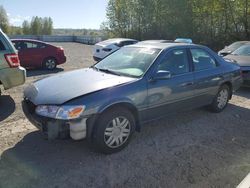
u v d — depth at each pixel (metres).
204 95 5.36
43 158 3.75
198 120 5.43
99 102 3.62
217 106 5.84
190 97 5.00
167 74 4.25
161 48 4.75
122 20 33.22
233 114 5.89
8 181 3.22
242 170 3.61
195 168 3.62
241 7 22.00
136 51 4.92
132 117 4.05
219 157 3.95
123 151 4.02
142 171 3.52
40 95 3.82
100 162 3.69
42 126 3.66
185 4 25.80
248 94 7.79
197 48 5.32
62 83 4.07
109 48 13.97
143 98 4.15
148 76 4.25
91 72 4.59
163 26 28.78
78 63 14.63
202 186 3.24
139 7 30.84
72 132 3.52
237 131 4.95
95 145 3.78
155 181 3.31
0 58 5.79
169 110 4.68
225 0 22.58
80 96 3.59
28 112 4.01
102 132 3.72
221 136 4.71
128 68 4.53
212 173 3.52
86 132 3.63
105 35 36.84
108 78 4.18
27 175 3.35
